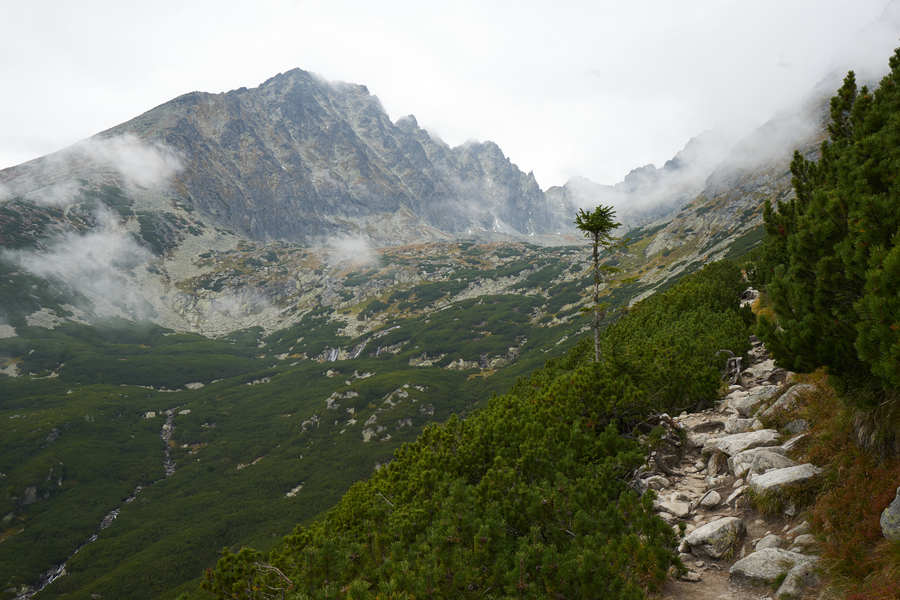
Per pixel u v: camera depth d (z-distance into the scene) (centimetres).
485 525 920
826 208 934
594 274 2814
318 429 18525
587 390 1639
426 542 987
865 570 643
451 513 992
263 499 14112
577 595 794
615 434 1370
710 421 1592
